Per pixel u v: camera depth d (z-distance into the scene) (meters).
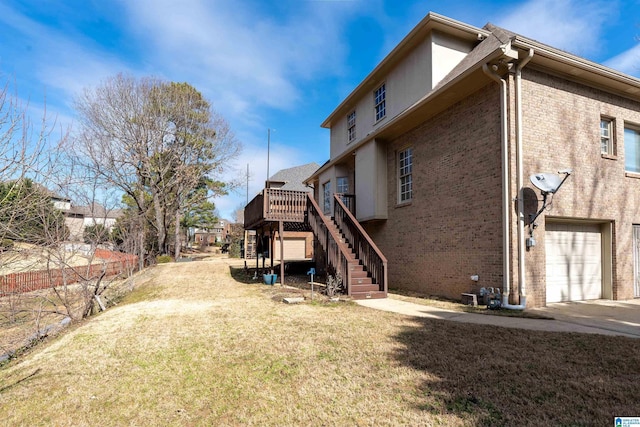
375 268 9.55
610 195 8.73
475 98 8.40
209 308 7.71
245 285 12.05
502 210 7.46
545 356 4.12
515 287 7.23
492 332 5.24
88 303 8.23
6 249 6.48
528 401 3.01
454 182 8.98
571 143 8.23
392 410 2.95
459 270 8.71
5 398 3.43
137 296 10.28
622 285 8.71
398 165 11.72
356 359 4.18
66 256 8.00
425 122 10.25
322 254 15.02
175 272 16.92
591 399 3.02
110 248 9.88
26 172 6.37
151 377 3.87
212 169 29.30
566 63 7.79
